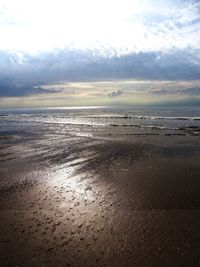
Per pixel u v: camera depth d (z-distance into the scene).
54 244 5.68
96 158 13.80
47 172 11.17
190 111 69.94
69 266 4.96
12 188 9.23
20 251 5.45
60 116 65.62
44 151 15.94
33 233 6.13
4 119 57.62
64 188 9.13
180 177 9.97
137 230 6.15
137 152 15.18
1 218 6.92
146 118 46.31
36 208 7.51
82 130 28.69
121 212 7.12
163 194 8.29
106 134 24.47
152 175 10.40
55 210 7.35
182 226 6.23
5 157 14.27
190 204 7.43
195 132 24.22
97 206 7.56
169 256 5.14
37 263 5.06
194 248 5.35
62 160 13.43
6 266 4.99
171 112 68.12
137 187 9.04
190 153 14.46
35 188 9.18
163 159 13.19
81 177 10.41
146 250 5.37
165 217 6.72
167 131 25.72
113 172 11.01
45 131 28.23
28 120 51.34
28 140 20.92
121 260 5.09
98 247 5.53
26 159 13.73
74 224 6.53
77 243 5.69
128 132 25.72
